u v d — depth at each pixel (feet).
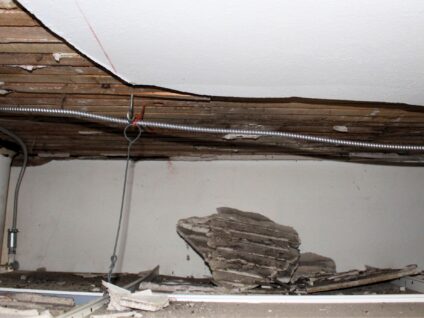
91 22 4.91
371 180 14.58
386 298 8.68
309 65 5.94
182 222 13.37
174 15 4.71
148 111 9.01
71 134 11.51
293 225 14.34
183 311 7.82
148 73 6.45
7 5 4.91
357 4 4.39
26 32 5.59
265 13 4.61
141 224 14.69
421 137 11.39
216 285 12.01
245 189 14.65
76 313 7.06
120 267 14.46
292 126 10.18
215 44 5.39
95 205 14.90
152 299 8.13
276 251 12.76
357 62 5.79
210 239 12.76
